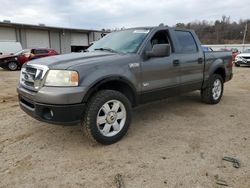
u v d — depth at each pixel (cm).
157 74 428
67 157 330
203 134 406
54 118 323
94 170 298
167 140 382
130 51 411
